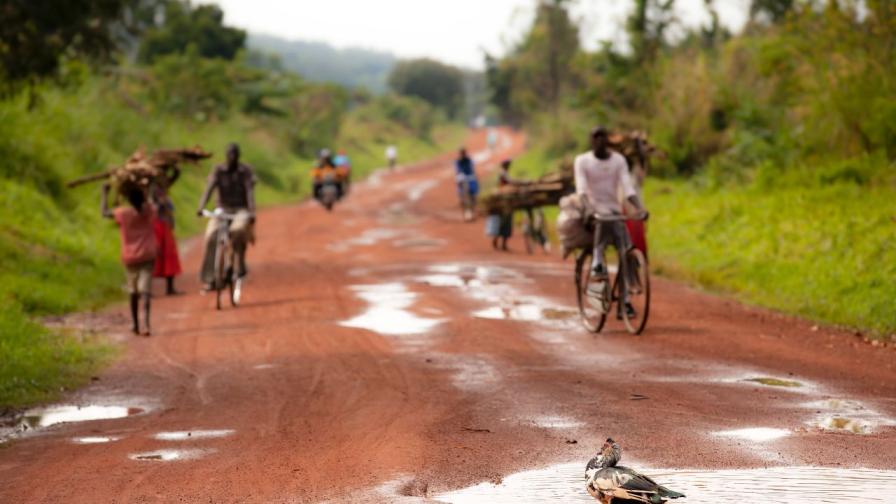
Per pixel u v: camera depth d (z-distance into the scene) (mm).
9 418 14508
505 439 12555
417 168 136750
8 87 40812
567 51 119812
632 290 20828
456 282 29062
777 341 19859
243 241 25812
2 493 10836
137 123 68812
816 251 28016
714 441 12250
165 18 132625
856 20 37719
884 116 35688
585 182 20969
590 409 14078
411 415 14016
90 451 12547
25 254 29891
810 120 39625
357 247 41344
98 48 43312
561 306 24484
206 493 10633
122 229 21766
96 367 18266
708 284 28625
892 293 22969
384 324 22109
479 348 19125
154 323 23453
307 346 19766
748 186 41344
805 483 10383
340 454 12102
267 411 14578
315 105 132750
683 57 58469
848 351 18812
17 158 40250
